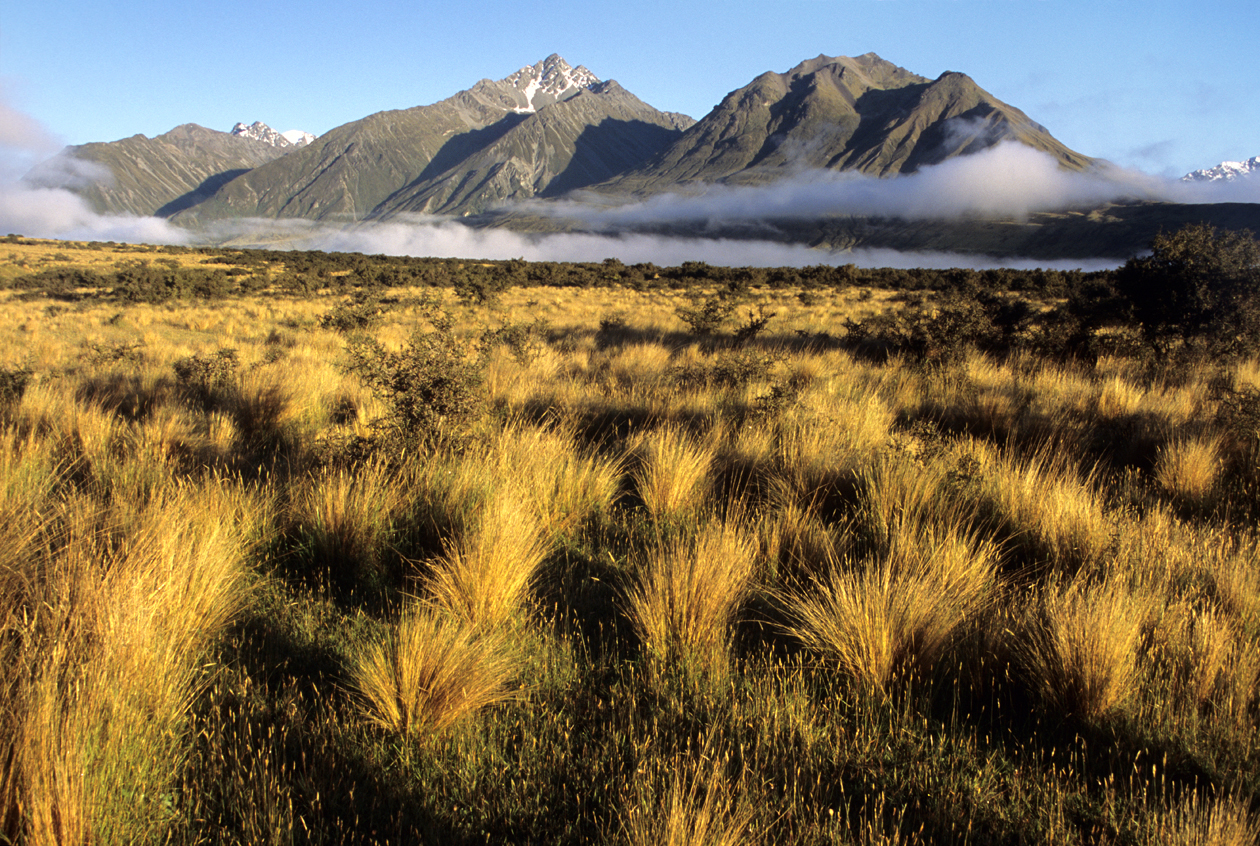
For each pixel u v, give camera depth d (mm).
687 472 5141
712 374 9406
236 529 4164
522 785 2303
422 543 4281
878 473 5121
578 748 2518
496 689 2740
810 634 3111
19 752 2076
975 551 4148
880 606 3035
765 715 2654
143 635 2666
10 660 2588
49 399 7582
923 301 27594
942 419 7777
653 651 2996
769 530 4309
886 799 2314
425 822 2172
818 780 2270
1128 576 3586
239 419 7426
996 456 5953
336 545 4020
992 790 2348
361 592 3758
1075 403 8117
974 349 12117
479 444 5570
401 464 5125
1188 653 2922
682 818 1880
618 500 5359
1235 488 5270
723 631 3178
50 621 2764
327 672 2961
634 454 6168
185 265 55625
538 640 3176
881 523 4387
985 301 14141
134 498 4645
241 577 3709
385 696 2547
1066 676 2740
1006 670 2850
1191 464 5355
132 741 2277
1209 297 11328
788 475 5270
